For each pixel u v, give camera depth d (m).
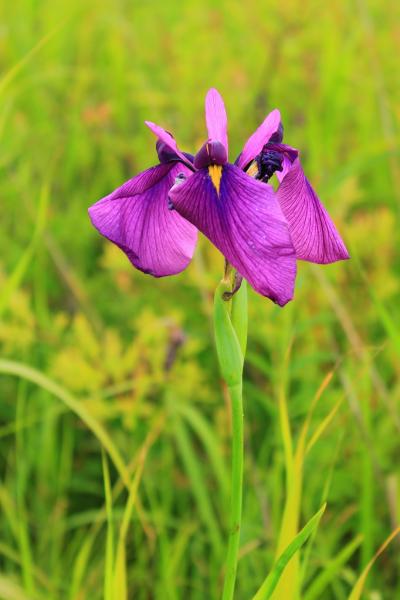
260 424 1.42
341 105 1.87
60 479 1.30
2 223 1.72
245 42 2.12
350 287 1.45
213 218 0.83
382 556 1.20
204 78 1.94
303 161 1.75
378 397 1.29
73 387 1.29
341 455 1.24
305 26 1.99
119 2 2.26
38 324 1.42
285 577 0.95
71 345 1.42
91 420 1.03
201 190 0.83
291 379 1.43
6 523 1.26
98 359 1.29
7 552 1.13
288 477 0.96
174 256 0.90
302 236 0.87
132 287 1.58
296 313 1.43
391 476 1.17
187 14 2.22
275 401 1.28
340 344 1.49
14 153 1.75
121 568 0.96
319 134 1.71
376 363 1.43
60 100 2.04
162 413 1.25
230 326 0.86
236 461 0.87
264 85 1.88
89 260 1.78
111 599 0.96
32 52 1.11
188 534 1.19
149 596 1.19
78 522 1.26
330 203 1.44
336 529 1.21
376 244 1.45
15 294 1.34
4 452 1.43
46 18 2.22
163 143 0.88
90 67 2.21
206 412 1.49
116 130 1.96
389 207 1.73
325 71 1.89
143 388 1.29
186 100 1.88
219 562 1.17
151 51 2.16
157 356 1.29
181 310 1.50
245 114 1.86
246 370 1.47
